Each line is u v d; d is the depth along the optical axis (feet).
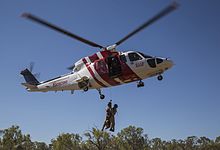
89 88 65.10
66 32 45.91
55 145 205.46
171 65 60.90
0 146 215.10
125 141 248.93
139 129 253.03
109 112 47.80
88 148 190.08
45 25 39.42
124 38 53.57
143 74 60.85
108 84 63.31
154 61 59.98
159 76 62.34
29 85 73.46
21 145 219.20
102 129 48.03
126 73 60.59
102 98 65.51
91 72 63.52
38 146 322.55
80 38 50.72
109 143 201.05
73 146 202.59
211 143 332.19
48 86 70.69
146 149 261.44
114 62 60.90
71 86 67.21
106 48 58.34
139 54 61.31
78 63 66.80
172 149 335.26
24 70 89.51
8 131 217.36
